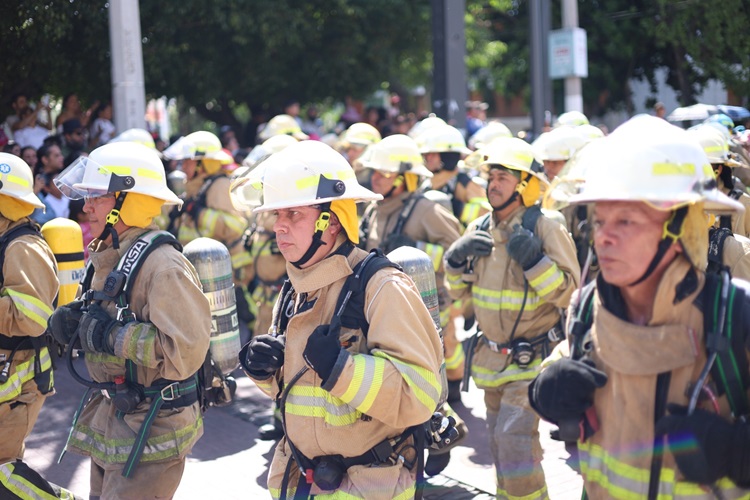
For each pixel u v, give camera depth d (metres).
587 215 9.70
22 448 7.21
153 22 23.08
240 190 5.98
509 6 35.19
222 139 24.27
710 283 4.02
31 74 21.08
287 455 5.39
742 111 19.42
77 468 10.06
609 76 30.98
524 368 7.76
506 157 7.96
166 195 6.36
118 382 6.27
